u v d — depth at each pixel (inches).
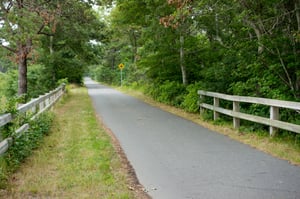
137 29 1126.4
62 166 259.8
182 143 347.9
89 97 1011.3
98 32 1096.2
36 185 218.1
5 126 260.2
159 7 589.9
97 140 355.6
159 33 657.6
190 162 275.7
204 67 693.3
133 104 784.9
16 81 1198.3
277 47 414.0
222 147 328.8
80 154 295.7
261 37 419.8
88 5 871.1
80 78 1776.6
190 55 714.8
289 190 209.9
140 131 419.5
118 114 593.3
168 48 714.2
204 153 305.1
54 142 345.1
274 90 400.8
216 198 198.2
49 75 1182.9
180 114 587.2
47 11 775.7
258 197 198.5
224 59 517.7
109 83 2359.7
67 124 466.6
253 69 434.0
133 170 255.4
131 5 711.7
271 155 296.5
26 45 821.2
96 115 579.2
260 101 363.3
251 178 233.6
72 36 976.9
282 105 326.3
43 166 260.8
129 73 1649.9
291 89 402.3
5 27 719.1
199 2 412.8
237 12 465.7
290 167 259.8
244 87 443.5
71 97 998.4
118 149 321.7
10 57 857.5
